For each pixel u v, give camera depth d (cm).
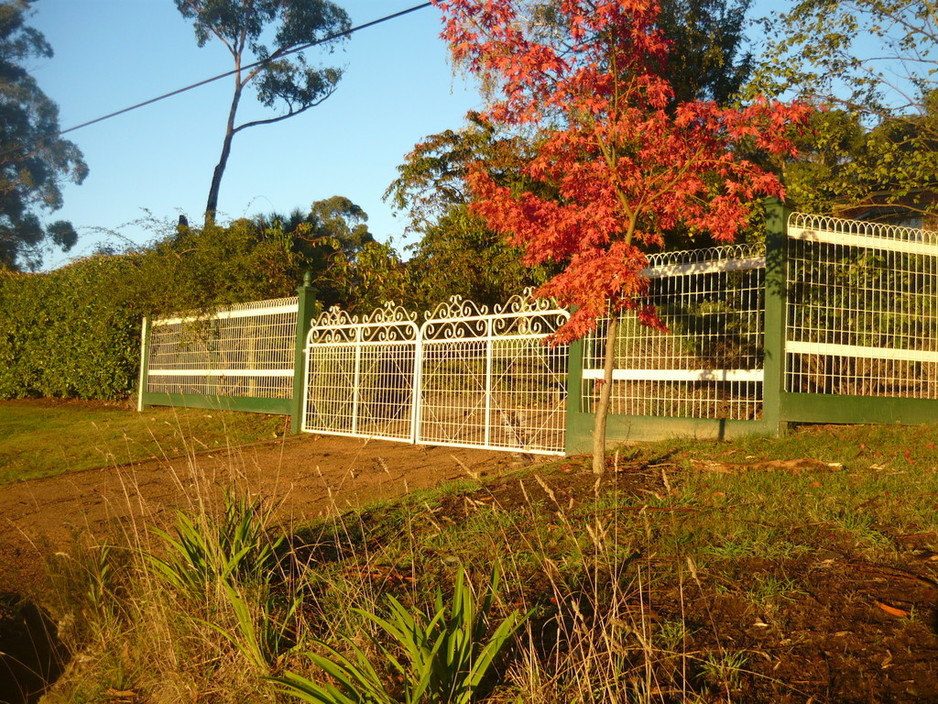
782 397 738
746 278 778
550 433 900
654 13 656
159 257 1587
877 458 622
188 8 3114
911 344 815
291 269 1605
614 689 298
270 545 496
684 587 380
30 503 827
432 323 1022
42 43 3884
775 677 300
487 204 673
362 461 936
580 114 708
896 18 1268
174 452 1078
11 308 1966
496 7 676
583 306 638
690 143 666
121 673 416
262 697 351
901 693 281
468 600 319
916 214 1495
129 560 508
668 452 718
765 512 484
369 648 356
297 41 3175
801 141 1223
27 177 3853
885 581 367
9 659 482
